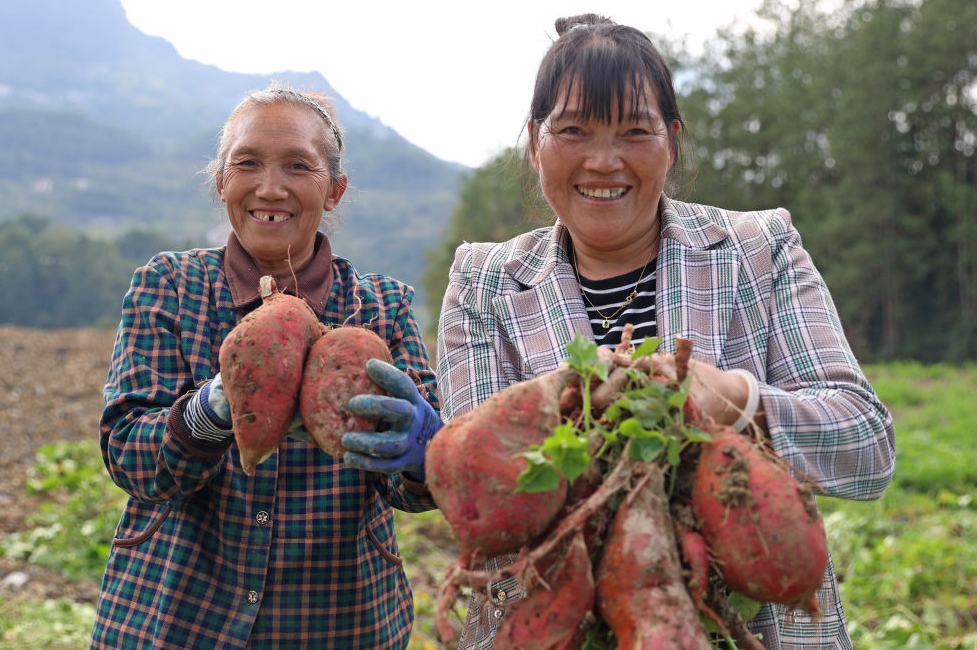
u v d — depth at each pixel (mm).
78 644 4559
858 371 1914
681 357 1565
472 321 2205
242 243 2346
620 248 2119
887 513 8188
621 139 1951
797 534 1453
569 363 1584
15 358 14555
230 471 2205
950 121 34781
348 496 2260
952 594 5770
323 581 2240
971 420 14641
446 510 1556
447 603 1485
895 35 34812
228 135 2336
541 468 1476
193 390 2193
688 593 1478
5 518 6844
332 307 2391
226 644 2156
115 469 2123
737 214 2162
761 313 2008
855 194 34562
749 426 1780
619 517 1518
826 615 1886
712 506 1499
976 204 32438
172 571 2156
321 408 1823
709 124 40312
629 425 1531
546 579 1527
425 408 1871
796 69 39250
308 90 2439
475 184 46000
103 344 16875
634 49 1953
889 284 35000
